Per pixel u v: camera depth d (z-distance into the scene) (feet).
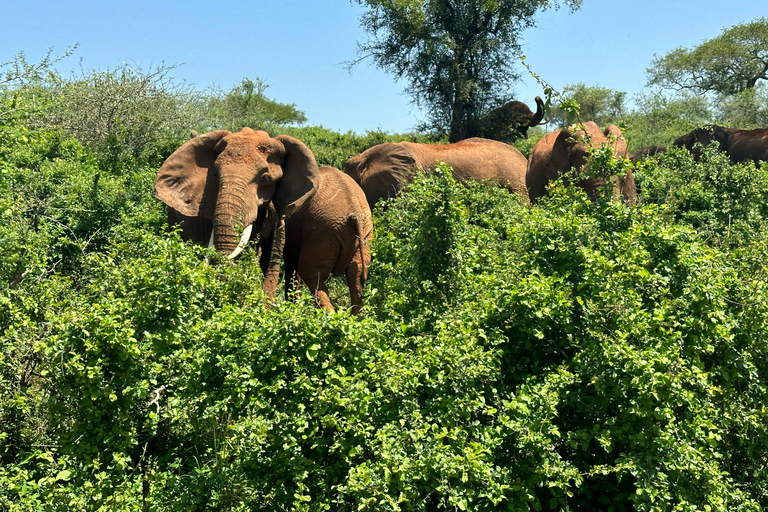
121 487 15.12
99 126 54.19
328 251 32.01
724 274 19.06
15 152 34.86
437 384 15.42
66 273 30.27
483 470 13.94
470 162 53.06
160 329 16.53
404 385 15.06
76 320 15.39
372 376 15.17
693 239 18.70
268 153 31.07
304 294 17.98
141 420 16.53
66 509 14.58
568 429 16.33
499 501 14.25
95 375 14.92
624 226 21.17
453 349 15.79
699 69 123.24
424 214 23.11
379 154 51.78
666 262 18.16
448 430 15.05
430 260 22.88
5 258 22.85
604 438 14.71
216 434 16.08
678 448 14.48
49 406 15.70
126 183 40.86
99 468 15.62
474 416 16.01
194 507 14.69
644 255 17.76
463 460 14.01
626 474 15.46
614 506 15.42
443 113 92.17
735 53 118.73
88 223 34.30
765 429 16.53
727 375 16.75
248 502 14.51
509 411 15.42
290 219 32.07
